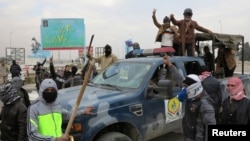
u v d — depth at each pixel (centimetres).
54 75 1137
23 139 404
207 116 357
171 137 683
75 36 2584
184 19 816
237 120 352
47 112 354
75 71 1013
